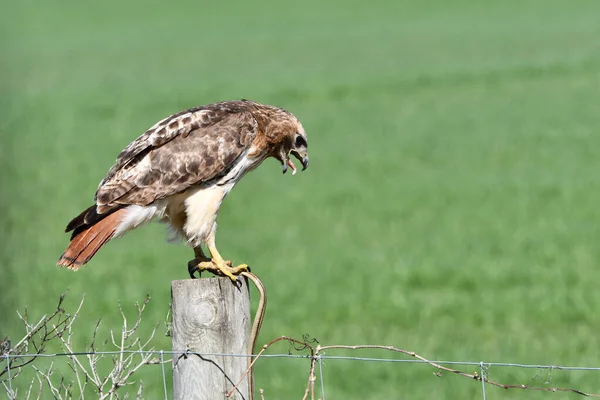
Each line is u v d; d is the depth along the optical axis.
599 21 55.09
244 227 20.41
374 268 16.70
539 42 48.47
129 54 55.75
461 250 17.62
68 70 50.19
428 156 27.06
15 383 8.76
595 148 26.50
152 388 10.76
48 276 16.23
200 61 51.19
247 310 5.86
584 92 34.94
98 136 32.62
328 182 24.50
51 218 21.22
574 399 10.64
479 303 14.52
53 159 28.95
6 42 64.25
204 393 5.75
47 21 74.38
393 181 24.30
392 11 69.12
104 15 76.31
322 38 58.03
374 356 12.51
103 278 16.28
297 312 14.45
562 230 18.66
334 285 15.78
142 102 39.00
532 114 31.88
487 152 27.02
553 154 26.17
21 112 38.16
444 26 59.28
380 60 46.84
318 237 19.31
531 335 13.04
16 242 19.00
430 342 12.91
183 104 38.00
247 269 7.64
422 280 15.87
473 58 44.78
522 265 16.41
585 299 14.38
